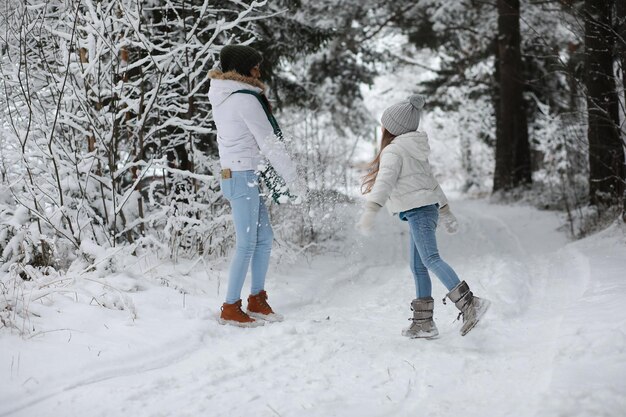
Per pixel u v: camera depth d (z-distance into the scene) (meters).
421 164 4.08
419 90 20.92
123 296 4.34
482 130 22.38
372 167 4.26
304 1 15.12
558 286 5.42
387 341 3.97
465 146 25.28
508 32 15.77
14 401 2.93
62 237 5.14
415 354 3.68
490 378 3.22
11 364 3.26
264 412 2.86
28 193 5.13
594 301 4.32
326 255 7.55
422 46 18.39
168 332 3.96
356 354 3.70
